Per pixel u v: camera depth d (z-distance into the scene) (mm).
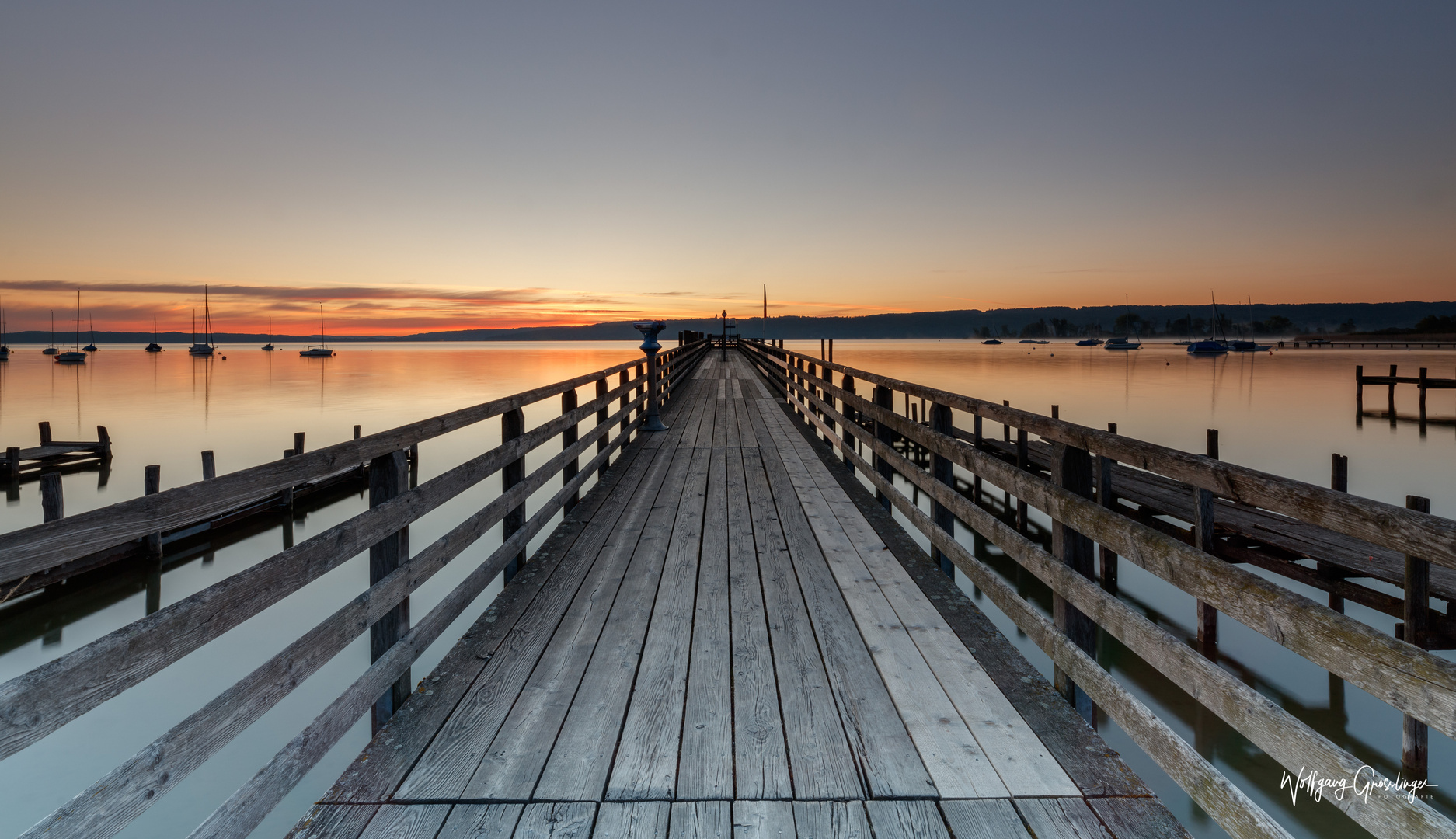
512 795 2117
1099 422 28094
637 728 2473
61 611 8703
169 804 4453
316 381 58000
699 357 26047
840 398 6996
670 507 5590
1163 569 1919
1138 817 2006
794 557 4348
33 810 4492
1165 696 5809
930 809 2047
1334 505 1425
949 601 3625
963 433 15555
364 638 7035
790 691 2715
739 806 2068
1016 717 2520
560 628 3311
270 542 11438
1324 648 1391
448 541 2977
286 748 1839
